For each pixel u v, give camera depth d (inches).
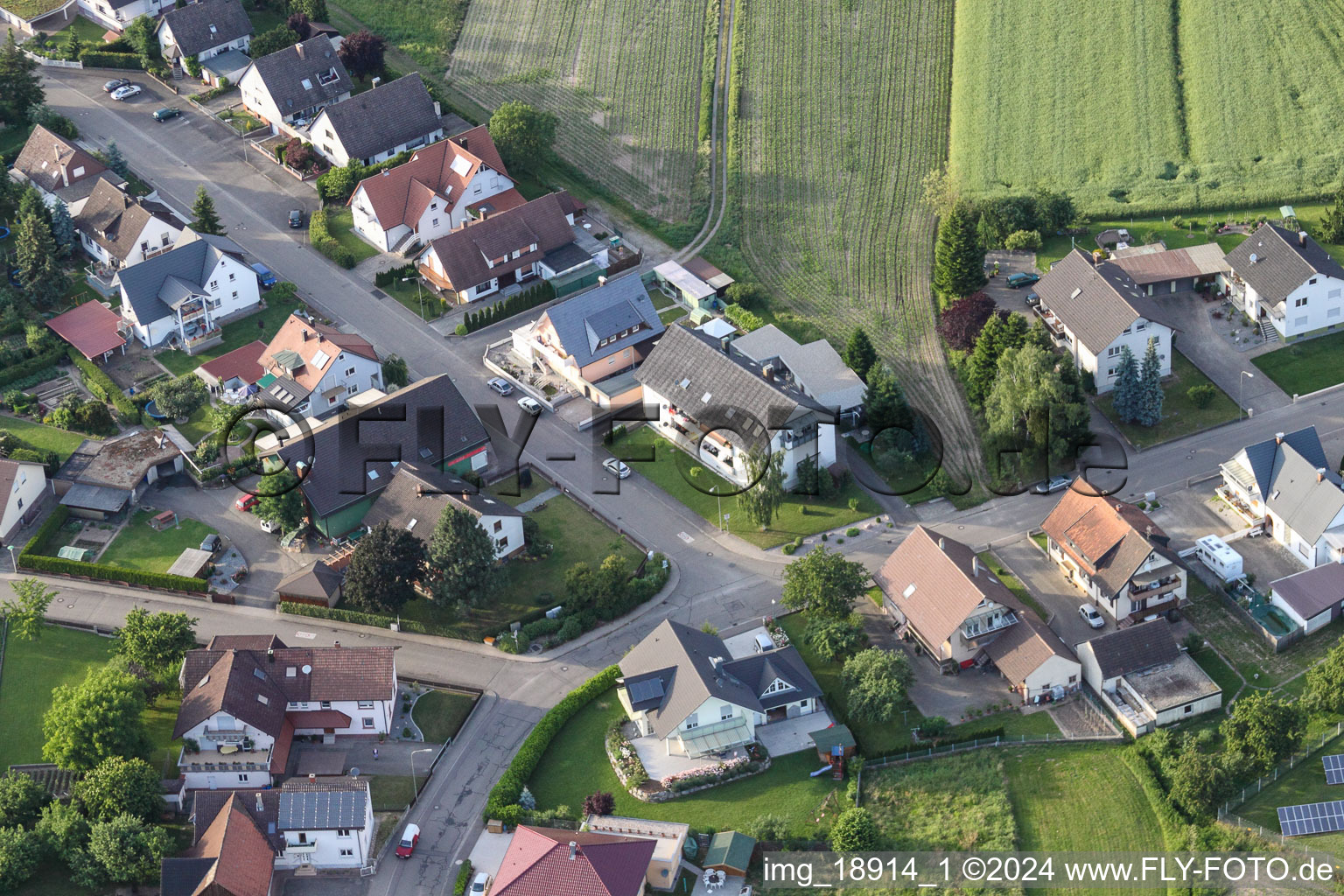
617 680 5674.2
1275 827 5093.5
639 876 4857.3
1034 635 5649.6
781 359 6963.6
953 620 5679.1
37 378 7135.8
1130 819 5191.9
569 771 5408.5
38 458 6604.3
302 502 6279.5
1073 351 7057.1
